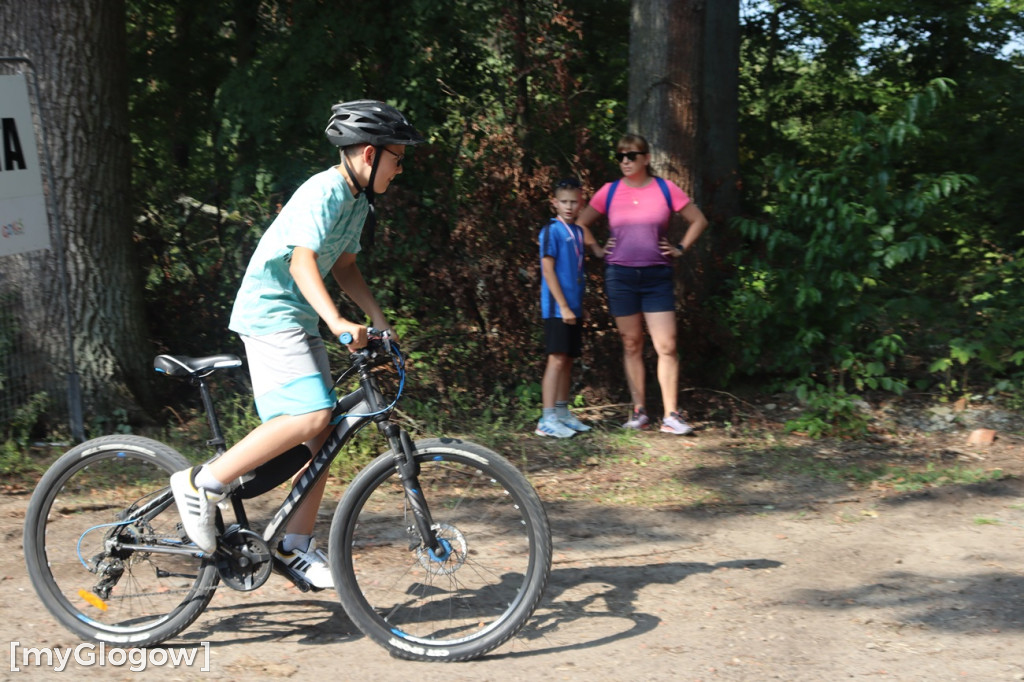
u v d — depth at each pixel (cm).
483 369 731
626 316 667
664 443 654
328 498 532
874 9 1309
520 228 715
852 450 642
